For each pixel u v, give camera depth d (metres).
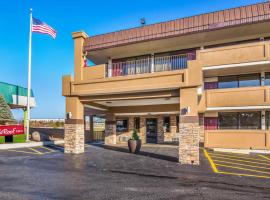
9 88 26.22
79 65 17.02
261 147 16.95
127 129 24.59
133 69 20.70
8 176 9.95
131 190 8.12
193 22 16.81
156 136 23.55
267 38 17.91
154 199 7.23
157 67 19.48
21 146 20.55
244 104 17.38
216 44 19.09
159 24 17.48
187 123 13.23
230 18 16.17
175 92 14.09
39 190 8.02
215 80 19.97
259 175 10.41
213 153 17.16
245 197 7.49
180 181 9.36
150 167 12.02
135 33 17.88
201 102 18.48
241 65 16.77
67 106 16.89
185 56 19.64
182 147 13.22
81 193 7.75
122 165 12.48
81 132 17.16
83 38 18.05
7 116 22.23
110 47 18.12
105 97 16.17
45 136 27.23
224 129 19.69
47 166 12.13
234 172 10.98
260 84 18.67
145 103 20.23
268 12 15.49
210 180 9.52
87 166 12.18
